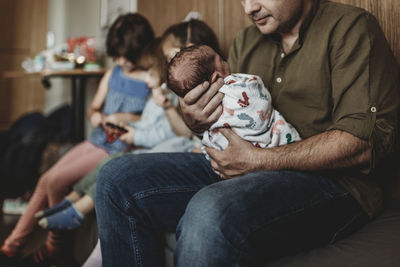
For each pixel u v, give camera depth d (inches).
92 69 107.5
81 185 63.7
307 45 40.4
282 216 30.8
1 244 73.7
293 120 41.4
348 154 33.4
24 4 151.8
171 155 43.1
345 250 31.9
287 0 39.4
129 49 75.7
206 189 31.6
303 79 40.0
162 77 61.9
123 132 67.4
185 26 59.1
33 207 68.2
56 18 151.2
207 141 39.2
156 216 38.7
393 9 47.3
